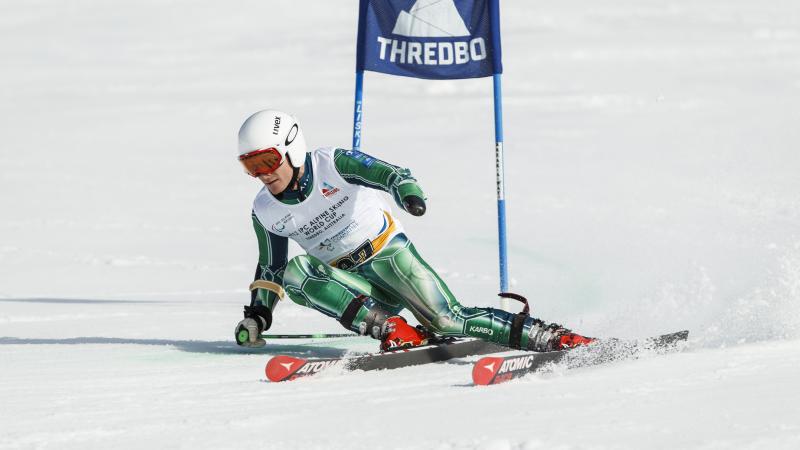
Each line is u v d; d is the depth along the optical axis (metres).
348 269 18.09
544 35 140.12
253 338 18.41
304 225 17.80
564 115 77.94
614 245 35.44
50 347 20.08
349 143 69.31
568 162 58.16
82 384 14.96
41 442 10.71
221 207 51.56
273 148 16.91
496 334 17.30
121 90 109.31
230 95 101.88
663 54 117.56
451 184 53.16
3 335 22.33
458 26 22.92
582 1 173.88
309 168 17.55
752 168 51.34
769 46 118.75
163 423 11.49
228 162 67.38
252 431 10.95
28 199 54.41
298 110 88.75
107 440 10.73
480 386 13.38
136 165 66.81
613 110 79.25
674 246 34.34
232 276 34.66
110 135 81.31
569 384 13.12
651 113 76.31
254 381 14.90
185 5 184.62
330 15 177.88
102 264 37.44
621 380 13.16
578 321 22.22
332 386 14.13
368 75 110.62
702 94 85.88
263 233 18.42
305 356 18.78
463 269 32.81
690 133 66.31
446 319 17.72
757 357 14.30
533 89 94.94
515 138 68.25
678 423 10.38
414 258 17.94
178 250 40.41
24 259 38.62
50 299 29.66
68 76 121.94
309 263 17.36
